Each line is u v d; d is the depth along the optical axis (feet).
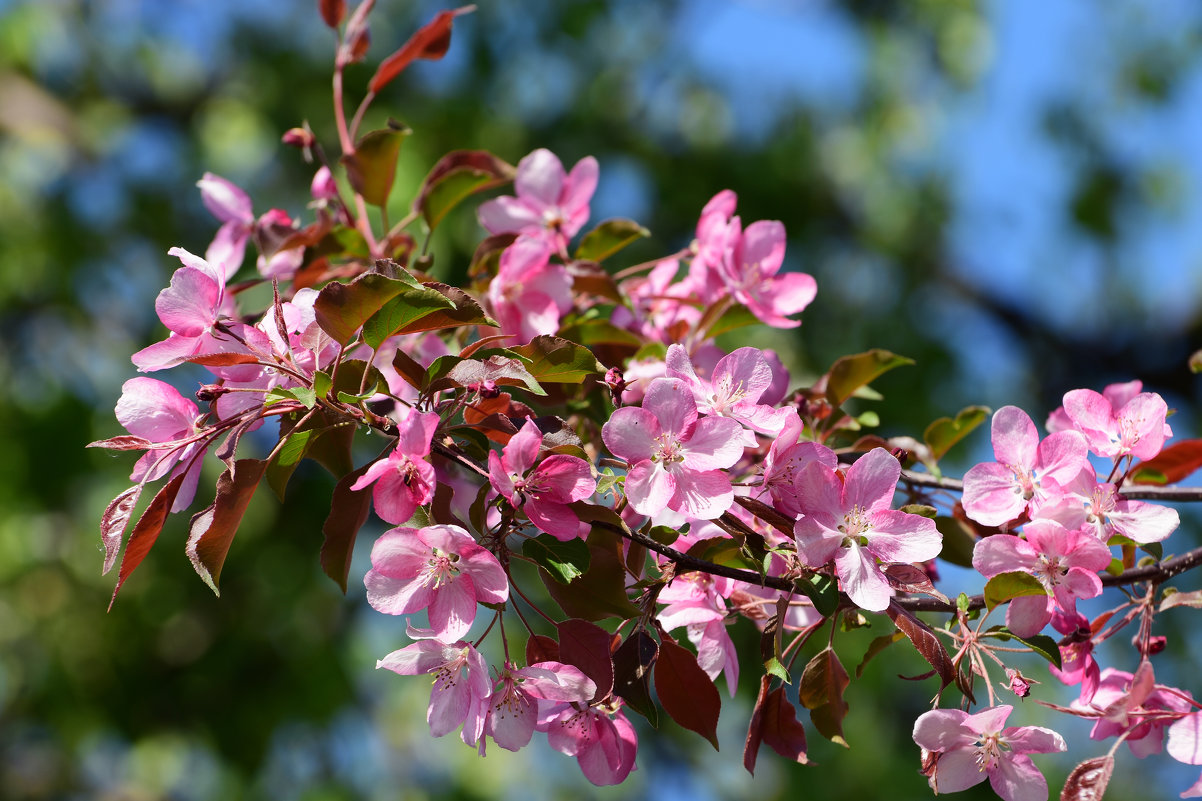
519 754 19.94
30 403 20.17
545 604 16.71
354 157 7.75
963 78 22.00
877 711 18.37
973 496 5.45
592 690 5.04
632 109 21.75
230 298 7.25
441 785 19.80
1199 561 5.72
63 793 22.30
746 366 5.50
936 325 21.62
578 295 7.60
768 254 7.57
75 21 22.84
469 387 5.12
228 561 19.19
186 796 20.36
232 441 5.08
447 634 4.97
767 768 19.19
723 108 21.94
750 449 6.36
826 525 5.20
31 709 19.70
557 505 5.09
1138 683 5.13
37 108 22.09
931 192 21.68
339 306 5.01
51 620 19.45
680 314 7.93
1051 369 24.03
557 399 6.25
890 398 19.90
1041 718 14.43
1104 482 5.80
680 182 21.17
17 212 20.95
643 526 5.48
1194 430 22.67
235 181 20.75
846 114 22.30
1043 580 5.19
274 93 21.01
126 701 19.19
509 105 20.75
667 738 19.85
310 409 5.01
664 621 5.78
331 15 8.41
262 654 19.16
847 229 21.74
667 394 5.19
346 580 5.31
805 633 5.79
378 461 4.90
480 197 18.40
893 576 5.20
